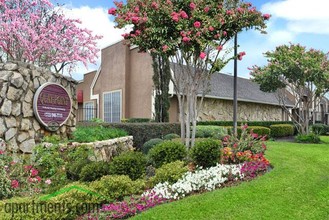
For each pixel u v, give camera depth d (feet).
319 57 47.70
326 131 75.25
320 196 16.67
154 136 36.11
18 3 39.83
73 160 19.43
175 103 50.72
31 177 15.94
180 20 21.72
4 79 20.01
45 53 41.86
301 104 53.62
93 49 46.06
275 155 28.58
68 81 25.76
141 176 17.74
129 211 12.98
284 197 15.69
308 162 26.21
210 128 38.14
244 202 14.46
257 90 78.89
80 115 74.13
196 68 24.50
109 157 24.26
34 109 21.59
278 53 49.32
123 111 57.00
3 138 19.49
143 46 23.31
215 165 20.42
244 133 24.81
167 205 13.61
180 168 17.81
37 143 21.68
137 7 22.26
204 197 14.71
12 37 38.24
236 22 23.08
